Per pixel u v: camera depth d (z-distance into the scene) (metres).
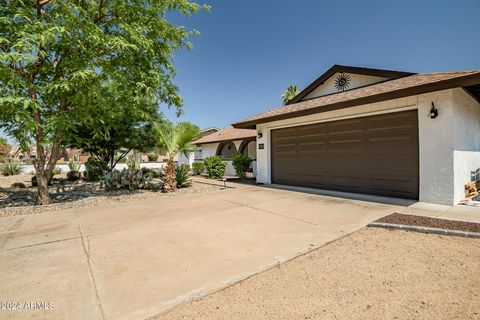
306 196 7.45
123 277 2.69
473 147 7.23
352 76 9.61
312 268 2.86
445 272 2.70
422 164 6.03
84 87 6.37
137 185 9.73
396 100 6.53
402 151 6.53
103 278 2.67
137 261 3.09
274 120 9.52
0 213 5.81
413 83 5.98
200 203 6.81
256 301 2.25
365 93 7.15
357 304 2.18
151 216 5.41
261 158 11.11
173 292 2.38
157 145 13.77
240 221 4.87
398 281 2.54
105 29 7.39
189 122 9.28
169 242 3.75
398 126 6.60
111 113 7.38
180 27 8.18
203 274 2.73
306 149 9.23
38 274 2.78
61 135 7.05
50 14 6.42
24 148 6.73
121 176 9.66
